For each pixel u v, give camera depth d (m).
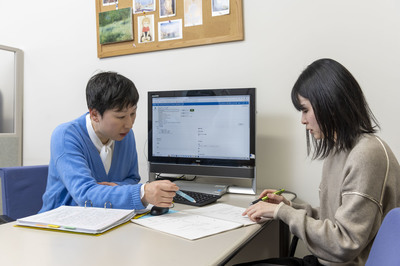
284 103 1.44
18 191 1.35
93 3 1.89
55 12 2.01
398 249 0.47
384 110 1.28
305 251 1.40
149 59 1.73
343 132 0.84
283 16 1.43
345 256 0.75
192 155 1.42
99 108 1.06
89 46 1.91
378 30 1.28
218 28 1.54
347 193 0.78
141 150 1.76
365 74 1.30
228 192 1.37
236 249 0.71
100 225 0.80
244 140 1.33
